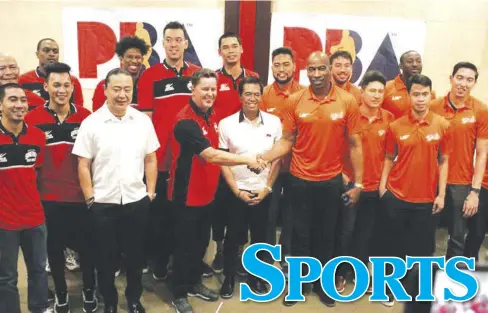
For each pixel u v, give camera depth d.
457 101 2.53
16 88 1.97
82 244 2.33
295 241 2.56
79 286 2.68
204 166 2.26
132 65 2.65
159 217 2.66
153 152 2.25
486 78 3.29
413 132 2.36
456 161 2.60
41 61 2.80
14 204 2.05
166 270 2.75
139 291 2.33
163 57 3.33
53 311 2.36
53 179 2.23
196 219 2.31
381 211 2.56
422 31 3.24
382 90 2.39
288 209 2.76
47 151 2.19
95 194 2.11
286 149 2.44
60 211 2.27
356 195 2.47
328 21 3.24
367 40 3.26
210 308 2.47
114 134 2.08
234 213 2.41
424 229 2.52
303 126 2.35
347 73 2.60
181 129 2.18
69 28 3.29
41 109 2.19
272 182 2.51
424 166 2.40
